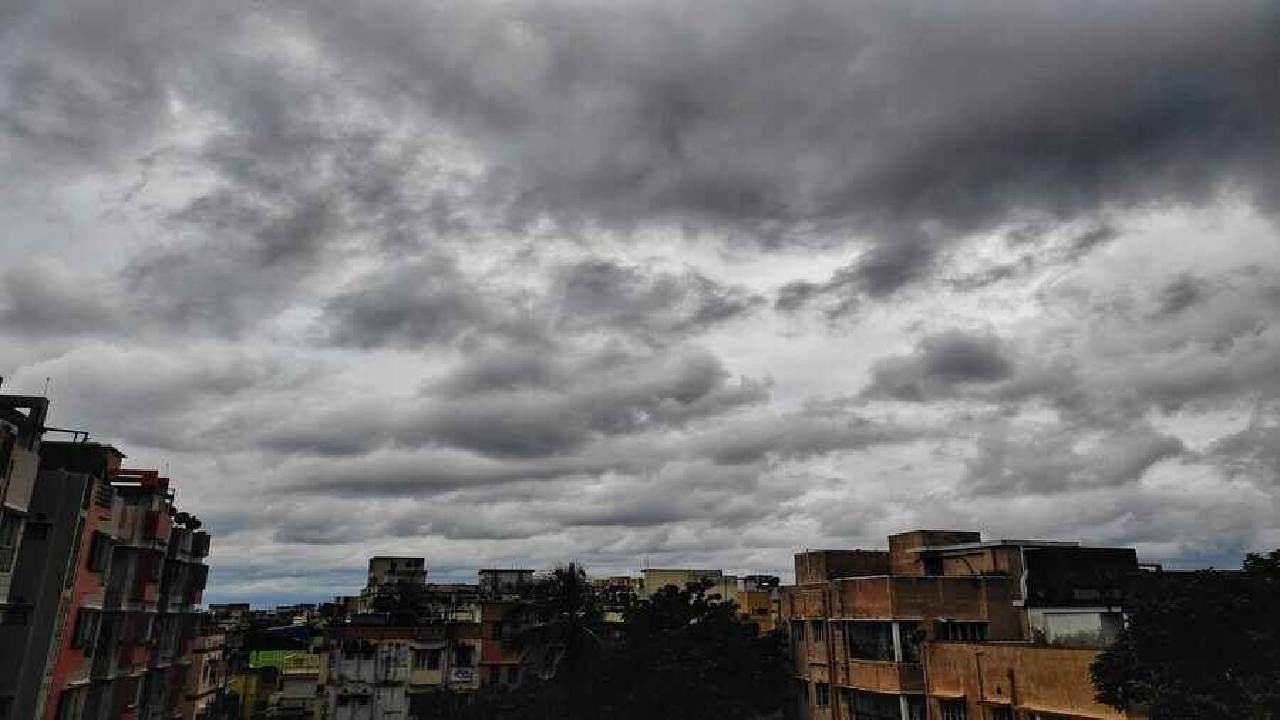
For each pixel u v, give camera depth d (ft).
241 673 237.25
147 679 139.95
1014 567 141.90
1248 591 78.84
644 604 183.21
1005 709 115.34
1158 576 88.63
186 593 157.28
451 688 191.11
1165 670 81.51
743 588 269.44
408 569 311.68
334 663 189.37
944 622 137.90
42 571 98.89
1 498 88.48
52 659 97.60
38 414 98.94
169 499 146.51
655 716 162.71
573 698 168.86
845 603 152.87
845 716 150.51
